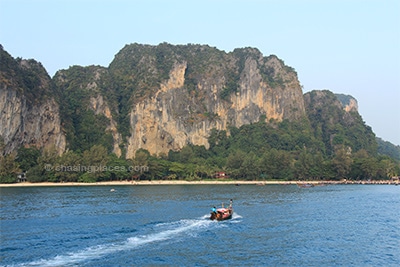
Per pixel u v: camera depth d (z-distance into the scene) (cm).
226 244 6756
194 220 8994
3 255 5928
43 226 8200
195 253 6169
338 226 8612
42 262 5603
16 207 11338
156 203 12638
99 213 10131
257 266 5600
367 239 7356
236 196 15375
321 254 6272
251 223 8750
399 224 8969
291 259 5962
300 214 10256
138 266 5500
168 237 7206
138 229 7888
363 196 15825
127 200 13612
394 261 5975
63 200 13500
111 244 6625
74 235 7294
